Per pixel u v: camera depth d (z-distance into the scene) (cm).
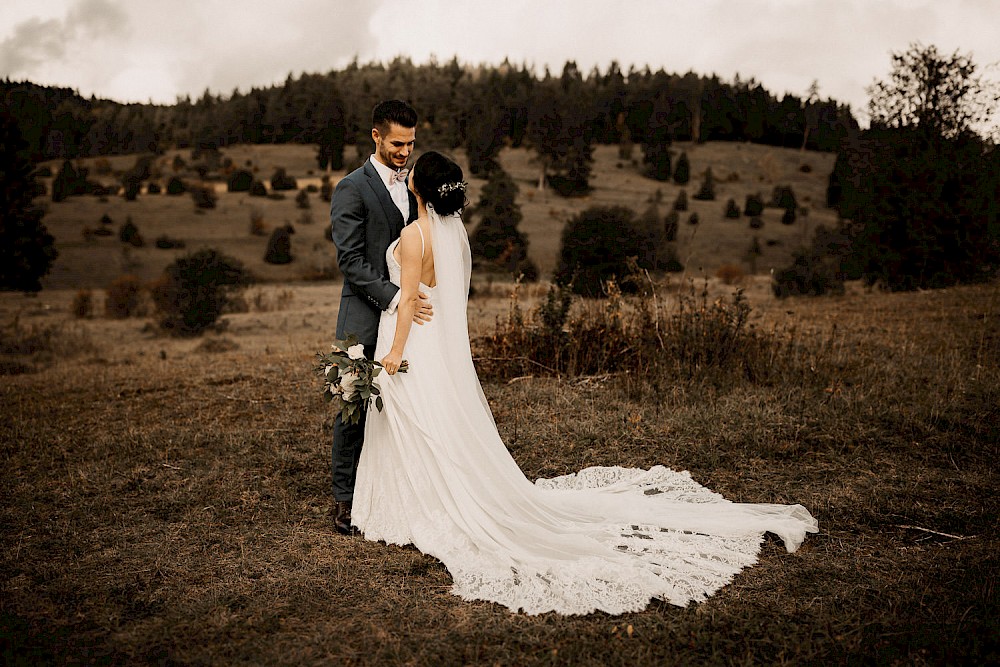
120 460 468
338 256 347
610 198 8362
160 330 1739
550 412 546
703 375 611
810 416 510
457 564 308
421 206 337
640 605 278
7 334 1513
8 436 528
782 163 11112
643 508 360
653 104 12619
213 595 289
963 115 1485
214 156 11225
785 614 268
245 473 439
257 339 1523
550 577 300
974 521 348
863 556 316
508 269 4097
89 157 13325
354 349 331
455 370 342
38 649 251
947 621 257
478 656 244
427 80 16938
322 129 12500
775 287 1838
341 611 277
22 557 328
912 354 677
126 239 6041
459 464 335
